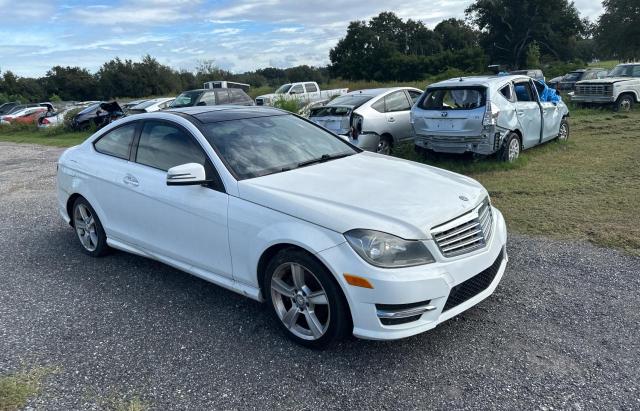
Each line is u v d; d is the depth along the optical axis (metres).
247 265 3.77
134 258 5.46
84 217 5.46
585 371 3.14
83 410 2.99
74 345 3.73
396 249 3.18
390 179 3.93
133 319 4.09
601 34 54.84
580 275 4.46
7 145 20.27
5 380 3.29
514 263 4.79
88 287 4.75
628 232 5.38
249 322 3.97
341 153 4.70
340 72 84.19
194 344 3.68
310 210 3.41
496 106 8.64
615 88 17.22
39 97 77.94
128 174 4.70
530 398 2.93
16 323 4.11
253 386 3.16
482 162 9.13
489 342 3.52
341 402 2.98
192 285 4.70
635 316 3.74
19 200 8.64
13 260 5.57
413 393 3.03
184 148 4.33
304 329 3.60
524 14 76.38
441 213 3.41
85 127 23.19
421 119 9.36
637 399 2.88
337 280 3.23
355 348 3.54
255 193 3.72
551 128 10.47
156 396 3.10
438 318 3.28
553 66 61.06
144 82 78.62
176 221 4.25
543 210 6.34
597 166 8.69
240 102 19.27
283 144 4.50
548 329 3.63
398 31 91.81
